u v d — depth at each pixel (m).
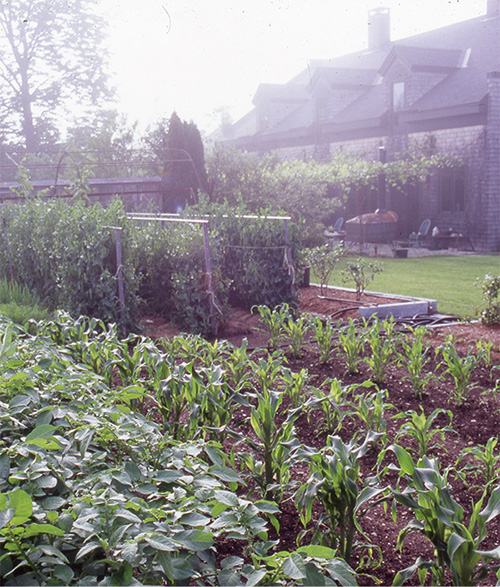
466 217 21.22
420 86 23.48
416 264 16.98
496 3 24.83
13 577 1.94
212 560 2.20
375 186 24.52
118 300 8.62
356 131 26.28
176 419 3.96
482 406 5.41
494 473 3.68
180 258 9.04
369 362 6.12
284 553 1.93
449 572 3.02
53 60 34.78
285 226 9.53
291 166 21.59
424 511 2.41
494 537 3.38
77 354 5.09
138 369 4.48
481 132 20.38
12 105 34.28
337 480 2.70
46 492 2.46
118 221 8.80
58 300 9.43
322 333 6.94
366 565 2.99
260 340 8.42
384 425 4.12
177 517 2.09
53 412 2.87
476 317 9.61
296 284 9.98
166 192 17.89
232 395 3.87
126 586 1.80
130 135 22.77
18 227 11.70
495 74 19.94
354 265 11.13
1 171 31.89
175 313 9.35
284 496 3.74
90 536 1.96
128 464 2.46
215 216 10.97
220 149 20.02
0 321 5.33
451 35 26.47
